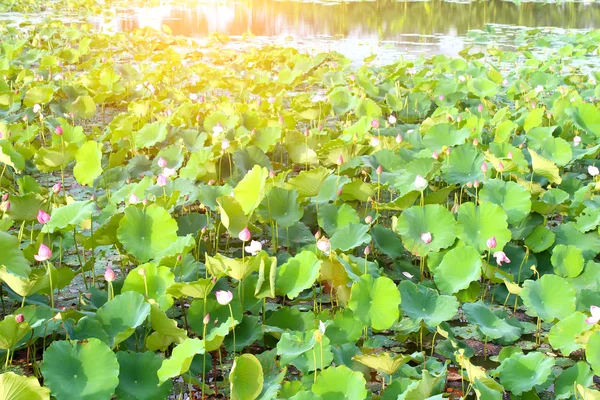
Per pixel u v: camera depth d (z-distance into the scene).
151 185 5.20
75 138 6.52
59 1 22.08
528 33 15.79
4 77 9.83
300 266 3.89
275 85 10.36
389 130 7.41
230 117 7.28
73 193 6.09
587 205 5.08
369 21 20.34
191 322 3.69
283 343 3.33
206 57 13.65
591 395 2.83
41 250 3.48
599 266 4.45
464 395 3.46
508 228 5.03
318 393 3.01
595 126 6.94
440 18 21.03
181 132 7.00
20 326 3.09
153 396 3.16
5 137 6.37
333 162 6.32
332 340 3.65
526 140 7.10
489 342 4.05
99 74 9.92
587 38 14.67
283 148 7.19
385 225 5.60
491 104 8.97
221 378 3.59
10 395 2.78
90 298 4.01
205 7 23.11
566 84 10.47
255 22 19.67
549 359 3.27
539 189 5.38
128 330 3.29
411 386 2.96
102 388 3.02
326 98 8.84
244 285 4.00
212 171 5.79
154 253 4.16
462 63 11.38
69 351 3.09
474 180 5.42
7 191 5.72
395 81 10.37
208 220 4.88
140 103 7.73
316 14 21.75
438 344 3.85
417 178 4.70
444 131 6.48
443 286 4.19
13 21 16.12
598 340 3.24
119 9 21.55
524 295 3.96
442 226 4.58
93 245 4.47
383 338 3.95
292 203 4.89
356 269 3.98
